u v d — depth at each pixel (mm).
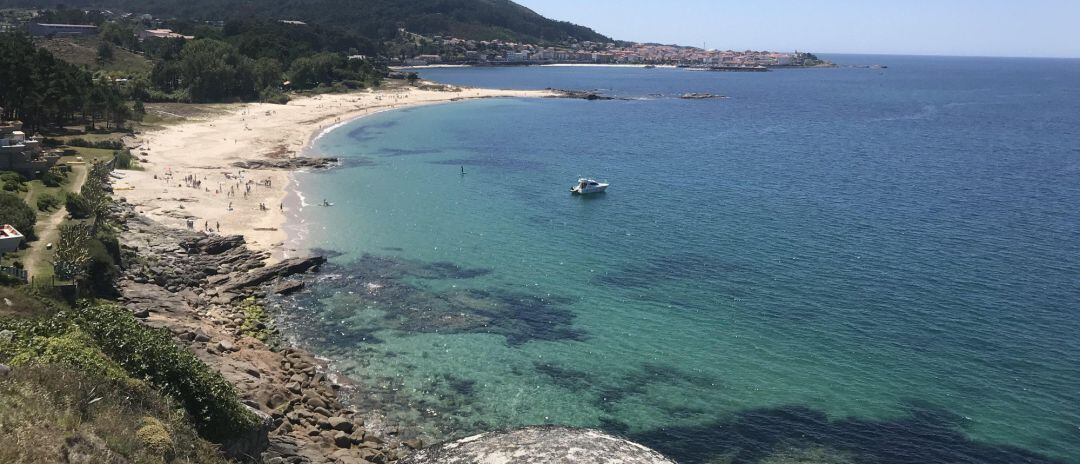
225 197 89688
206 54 183250
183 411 26781
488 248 75562
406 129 162875
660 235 81000
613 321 57344
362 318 57062
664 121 193875
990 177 116875
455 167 119938
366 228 81375
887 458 40062
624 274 68125
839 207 94875
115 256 59000
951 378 48094
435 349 52031
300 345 51969
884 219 88375
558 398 45875
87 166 92188
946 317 57656
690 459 40031
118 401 23516
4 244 53219
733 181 112438
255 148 125188
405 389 46438
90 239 56188
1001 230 83250
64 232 56281
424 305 60031
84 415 21922
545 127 174750
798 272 68375
